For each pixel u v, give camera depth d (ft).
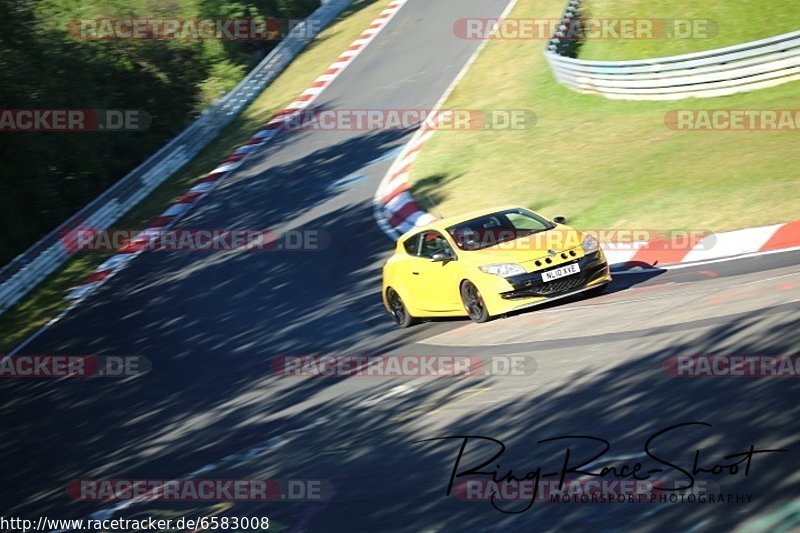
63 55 383.45
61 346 219.41
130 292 252.42
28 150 337.11
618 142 257.55
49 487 128.67
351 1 574.97
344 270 225.35
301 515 90.79
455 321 164.25
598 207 209.67
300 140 371.15
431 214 247.29
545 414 99.96
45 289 272.51
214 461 119.55
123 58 422.00
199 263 263.29
